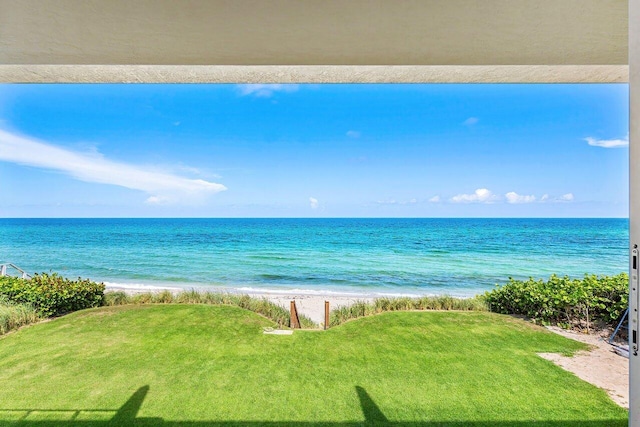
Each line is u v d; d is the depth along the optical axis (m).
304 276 15.28
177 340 3.82
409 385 2.82
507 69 1.63
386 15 1.46
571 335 3.90
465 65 1.59
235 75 1.72
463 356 3.37
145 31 1.47
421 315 4.72
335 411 2.46
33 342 3.78
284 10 1.45
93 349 3.58
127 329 4.18
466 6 1.43
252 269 16.64
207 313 4.79
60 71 1.66
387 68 1.62
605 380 2.87
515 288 4.73
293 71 1.66
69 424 2.31
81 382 2.88
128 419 2.36
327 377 2.96
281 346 3.66
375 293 12.28
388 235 26.14
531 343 3.67
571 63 1.56
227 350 3.54
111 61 1.57
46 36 1.47
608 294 3.99
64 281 5.29
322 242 23.92
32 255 20.05
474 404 2.54
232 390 2.74
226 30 1.48
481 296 5.43
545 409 2.47
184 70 1.65
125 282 14.36
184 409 2.48
